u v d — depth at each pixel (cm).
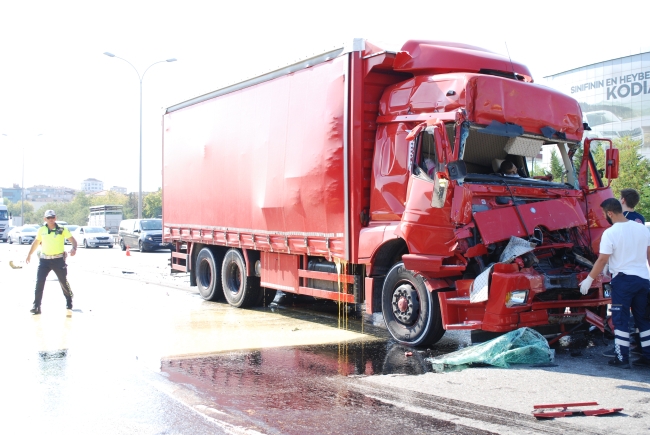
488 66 817
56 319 984
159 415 502
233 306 1165
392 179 796
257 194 1050
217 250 1240
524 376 611
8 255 2875
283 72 990
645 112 6956
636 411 493
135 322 964
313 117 906
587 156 859
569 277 714
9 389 579
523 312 677
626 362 643
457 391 561
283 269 1012
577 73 7612
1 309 1093
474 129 735
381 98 838
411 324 767
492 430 454
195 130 1282
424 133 756
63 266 1060
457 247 683
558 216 754
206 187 1234
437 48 802
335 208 859
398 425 470
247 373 640
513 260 677
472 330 751
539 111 795
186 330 896
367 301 819
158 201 8419
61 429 470
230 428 470
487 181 752
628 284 639
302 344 796
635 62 7038
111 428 472
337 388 580
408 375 626
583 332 799
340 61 854
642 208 4166
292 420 487
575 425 461
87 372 643
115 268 2056
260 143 1043
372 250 801
